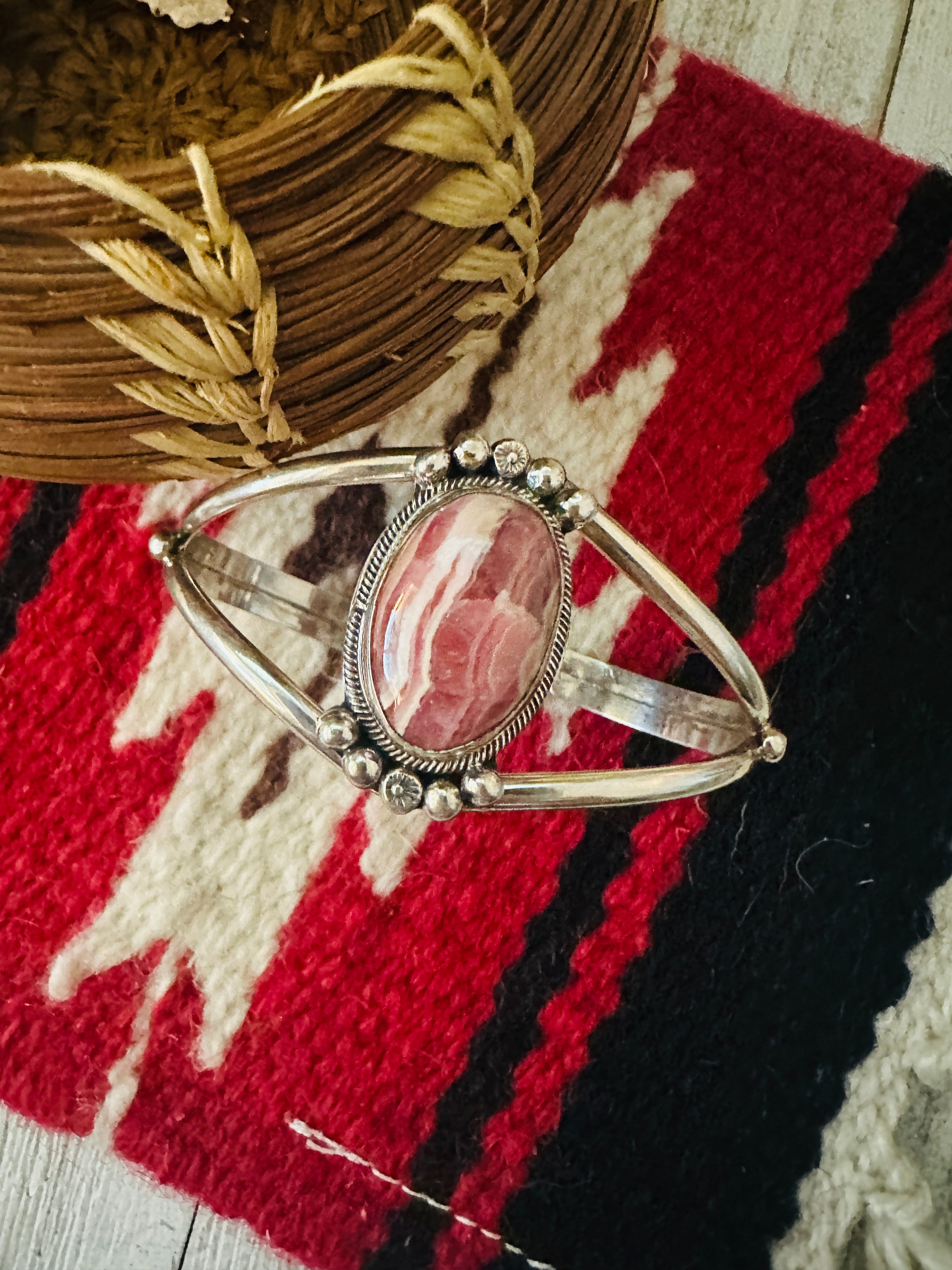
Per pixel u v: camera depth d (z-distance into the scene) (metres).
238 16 0.11
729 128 0.15
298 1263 0.14
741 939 0.15
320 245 0.09
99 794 0.14
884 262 0.15
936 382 0.15
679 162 0.15
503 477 0.11
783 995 0.15
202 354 0.09
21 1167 0.14
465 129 0.09
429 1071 0.15
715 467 0.15
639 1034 0.15
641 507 0.15
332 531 0.14
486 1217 0.15
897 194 0.15
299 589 0.13
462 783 0.12
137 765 0.14
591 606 0.15
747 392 0.15
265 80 0.11
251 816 0.15
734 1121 0.15
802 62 0.15
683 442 0.15
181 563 0.12
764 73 0.15
